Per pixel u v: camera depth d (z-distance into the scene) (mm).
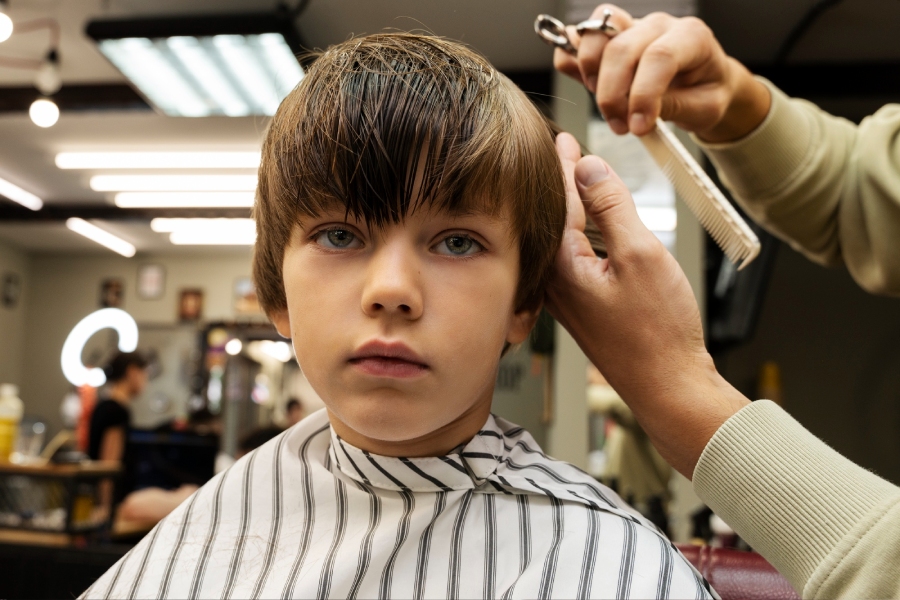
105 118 3473
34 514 2199
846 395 2926
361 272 471
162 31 2350
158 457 2920
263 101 2906
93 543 2184
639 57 763
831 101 2879
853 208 902
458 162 470
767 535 502
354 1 2188
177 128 3576
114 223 5035
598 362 598
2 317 5715
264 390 3738
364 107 480
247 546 564
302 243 496
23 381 5871
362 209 462
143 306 5887
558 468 593
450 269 474
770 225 998
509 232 505
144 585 557
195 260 5922
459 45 582
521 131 533
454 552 521
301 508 573
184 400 4984
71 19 2619
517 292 554
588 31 807
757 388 2904
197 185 4375
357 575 513
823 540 469
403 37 571
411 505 544
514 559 517
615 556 498
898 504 446
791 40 2375
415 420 467
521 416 2158
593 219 608
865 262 906
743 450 514
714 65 828
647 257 566
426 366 461
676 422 558
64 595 2027
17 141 3799
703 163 2178
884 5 2232
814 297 3014
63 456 2639
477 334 478
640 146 1779
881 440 2869
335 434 593
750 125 914
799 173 909
